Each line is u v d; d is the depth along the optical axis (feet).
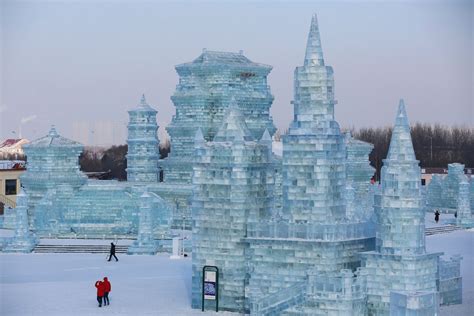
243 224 307.99
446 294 324.39
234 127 313.32
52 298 335.47
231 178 308.40
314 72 299.17
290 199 301.43
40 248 491.72
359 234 301.22
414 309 276.21
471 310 313.94
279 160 403.34
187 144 625.41
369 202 437.58
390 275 283.79
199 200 314.55
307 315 283.59
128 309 314.35
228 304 310.24
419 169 286.25
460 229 608.19
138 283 370.73
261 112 632.79
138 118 636.48
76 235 544.21
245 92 627.05
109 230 551.59
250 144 312.29
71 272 404.98
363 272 286.46
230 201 309.01
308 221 298.56
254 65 633.20
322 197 297.74
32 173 570.46
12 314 304.71
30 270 412.57
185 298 335.67
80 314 305.32
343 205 305.32
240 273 308.40
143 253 473.26
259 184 313.73
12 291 351.05
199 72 627.87
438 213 629.51
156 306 319.68
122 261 445.78
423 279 284.41
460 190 618.85
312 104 299.17
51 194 556.92
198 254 314.96
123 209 553.23
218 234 311.06
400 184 284.20
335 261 292.40
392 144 287.69
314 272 286.46
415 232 283.79
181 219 573.33
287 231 298.35
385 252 285.64
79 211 554.46
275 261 298.76
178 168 622.95
